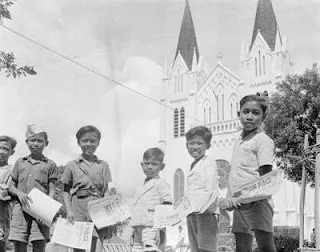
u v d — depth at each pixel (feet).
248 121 12.63
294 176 36.83
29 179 15.12
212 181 13.52
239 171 12.49
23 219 14.60
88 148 14.92
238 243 12.55
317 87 38.32
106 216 14.33
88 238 14.05
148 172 14.76
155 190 14.60
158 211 14.23
